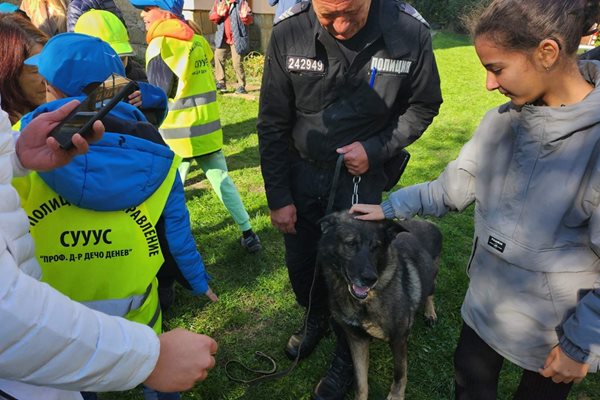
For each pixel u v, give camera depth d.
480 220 1.53
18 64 1.83
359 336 2.32
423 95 2.07
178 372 0.88
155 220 1.52
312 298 2.64
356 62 1.94
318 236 2.51
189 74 3.22
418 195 1.82
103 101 1.53
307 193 2.31
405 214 1.86
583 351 1.22
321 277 2.58
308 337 2.65
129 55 2.90
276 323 2.94
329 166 2.20
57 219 1.38
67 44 1.58
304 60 1.95
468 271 1.65
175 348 0.88
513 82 1.20
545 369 1.35
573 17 1.10
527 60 1.16
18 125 1.52
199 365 0.89
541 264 1.34
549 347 1.42
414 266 2.56
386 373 2.60
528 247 1.34
